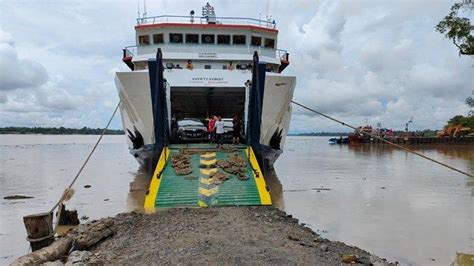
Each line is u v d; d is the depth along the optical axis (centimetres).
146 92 1448
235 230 786
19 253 823
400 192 1545
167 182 1155
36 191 1644
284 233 785
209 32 1989
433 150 5441
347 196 1450
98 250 694
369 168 2642
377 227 985
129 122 1655
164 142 1416
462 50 2078
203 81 1616
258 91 1377
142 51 2023
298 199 1381
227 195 1091
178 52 1955
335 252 679
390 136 7806
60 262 635
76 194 1524
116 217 937
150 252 647
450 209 1212
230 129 1844
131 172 2402
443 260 746
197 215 922
